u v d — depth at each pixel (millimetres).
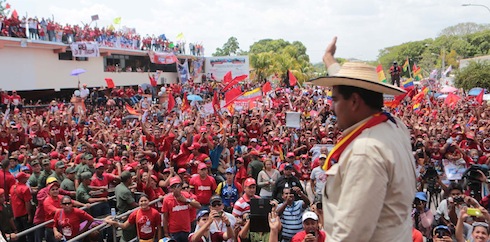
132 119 22766
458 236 6047
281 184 9781
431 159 12703
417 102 26031
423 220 7660
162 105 29781
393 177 1968
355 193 1916
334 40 2840
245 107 22500
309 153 13617
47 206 8766
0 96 23953
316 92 35406
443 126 17922
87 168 10461
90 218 8523
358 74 2172
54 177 9516
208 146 12836
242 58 55969
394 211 1988
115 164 11695
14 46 26891
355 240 1890
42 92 30734
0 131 14961
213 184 10023
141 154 11727
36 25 28078
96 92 29875
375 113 2178
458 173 11398
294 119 16188
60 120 17812
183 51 50156
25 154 12328
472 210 5926
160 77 46344
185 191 9062
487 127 16859
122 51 37844
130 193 9352
